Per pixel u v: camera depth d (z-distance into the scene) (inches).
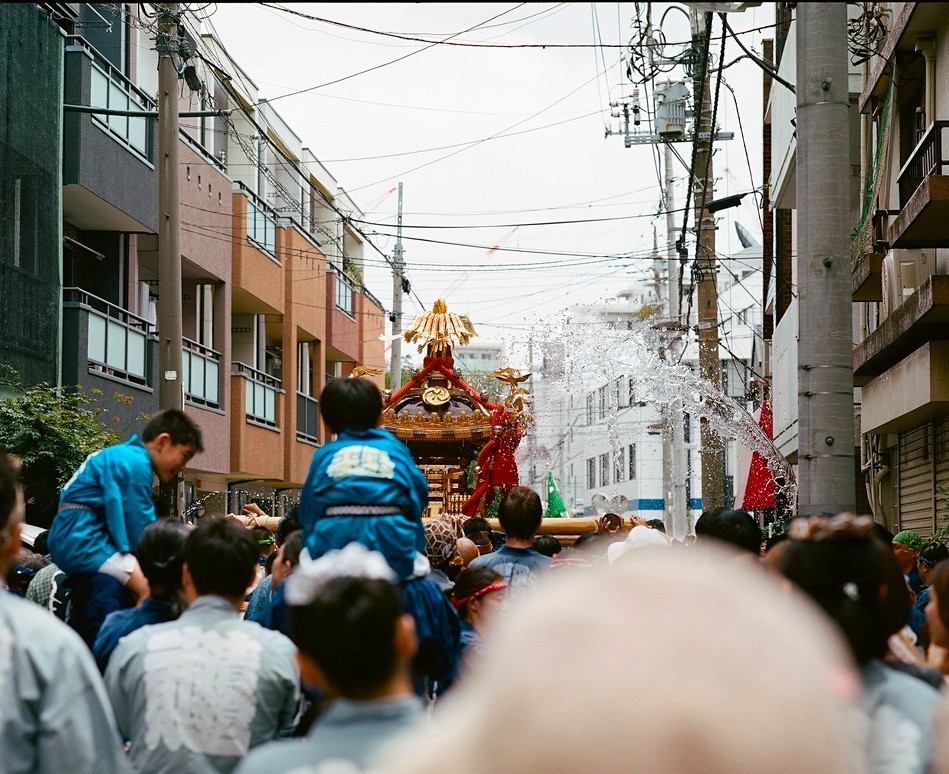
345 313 1425.9
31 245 649.6
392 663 102.7
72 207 749.9
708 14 456.4
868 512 860.6
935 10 538.6
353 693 101.7
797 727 27.4
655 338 872.9
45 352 662.5
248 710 158.9
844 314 327.6
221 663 159.3
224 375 971.3
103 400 725.9
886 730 109.6
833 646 33.0
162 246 537.3
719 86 576.4
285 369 1172.5
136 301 844.6
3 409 554.3
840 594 123.4
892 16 628.7
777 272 1031.0
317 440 1284.4
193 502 994.7
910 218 499.5
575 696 27.7
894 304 621.9
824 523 127.0
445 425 504.7
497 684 28.9
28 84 649.0
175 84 544.1
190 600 169.2
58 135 684.1
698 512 1718.8
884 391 646.5
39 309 657.6
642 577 29.9
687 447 1508.4
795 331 853.8
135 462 231.5
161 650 160.4
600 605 29.2
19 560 346.3
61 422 568.1
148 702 158.4
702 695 27.4
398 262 1023.0
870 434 757.9
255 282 1046.4
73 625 228.8
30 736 121.8
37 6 661.9
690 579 29.7
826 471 327.0
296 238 1206.3
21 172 641.0
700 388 798.5
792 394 869.2
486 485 507.5
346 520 191.6
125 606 228.7
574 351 835.4
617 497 487.5
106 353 736.3
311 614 102.7
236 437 999.0
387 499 193.8
